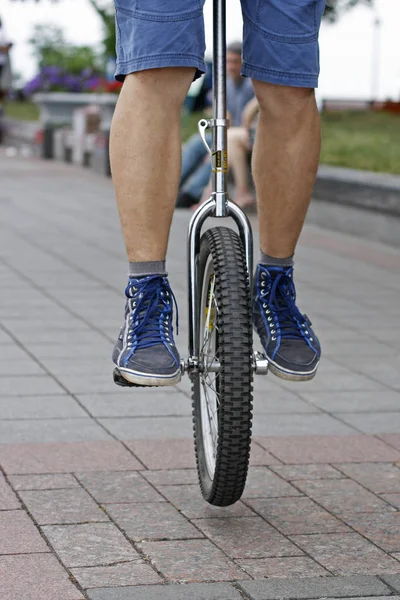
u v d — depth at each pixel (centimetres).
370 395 749
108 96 2795
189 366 484
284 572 450
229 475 477
